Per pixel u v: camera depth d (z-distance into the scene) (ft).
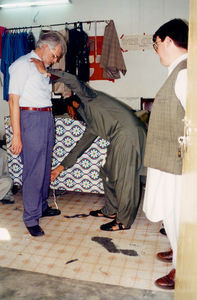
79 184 9.98
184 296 4.00
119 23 14.35
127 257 7.27
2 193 9.96
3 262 7.07
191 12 3.98
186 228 4.10
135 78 14.89
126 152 7.82
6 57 13.91
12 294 5.94
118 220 8.54
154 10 13.94
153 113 5.63
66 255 7.36
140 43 14.39
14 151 7.73
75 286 6.18
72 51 13.50
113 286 6.18
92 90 8.11
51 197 11.01
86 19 14.57
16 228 8.77
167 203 5.77
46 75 7.48
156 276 6.52
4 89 14.38
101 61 13.75
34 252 7.50
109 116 7.92
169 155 5.45
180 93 5.03
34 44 13.98
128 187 8.02
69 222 9.09
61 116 9.96
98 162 9.54
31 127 7.70
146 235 8.31
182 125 5.19
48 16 14.85
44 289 6.09
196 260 3.35
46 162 8.66
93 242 7.96
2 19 15.35
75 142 9.60
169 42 5.44
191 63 3.95
